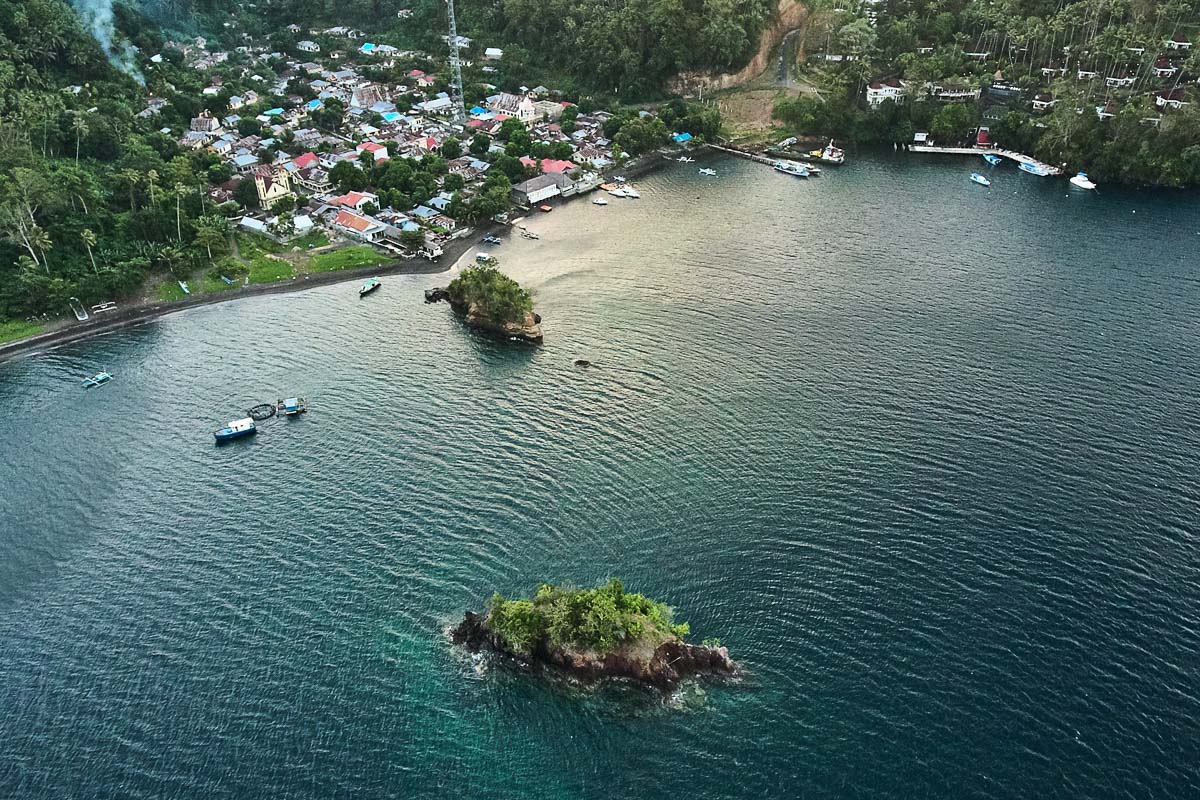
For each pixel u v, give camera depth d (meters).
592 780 97.62
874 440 149.62
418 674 110.69
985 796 93.44
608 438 152.12
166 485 145.12
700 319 193.12
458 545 129.50
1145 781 94.56
